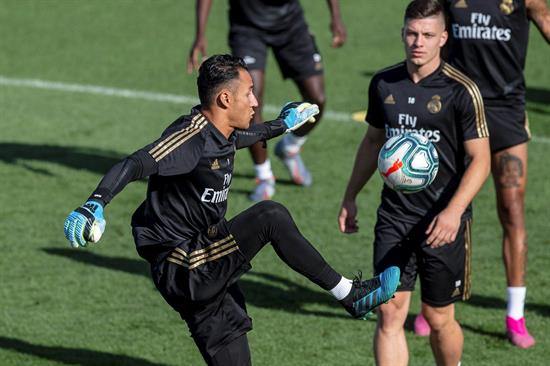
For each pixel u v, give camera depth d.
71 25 62.03
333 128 44.69
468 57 26.16
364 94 49.62
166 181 19.02
